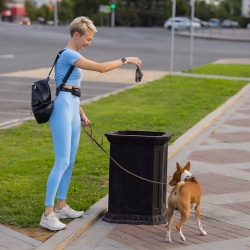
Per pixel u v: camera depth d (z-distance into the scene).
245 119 16.00
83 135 12.93
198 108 17.47
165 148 7.32
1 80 23.47
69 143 7.00
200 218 7.36
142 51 41.62
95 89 21.58
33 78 24.38
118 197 7.28
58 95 6.96
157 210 7.30
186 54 41.31
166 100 19.14
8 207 7.75
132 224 7.25
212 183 9.38
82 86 22.30
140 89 21.73
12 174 9.44
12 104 17.41
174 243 6.67
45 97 6.88
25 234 6.77
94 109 16.72
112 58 34.91
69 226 7.00
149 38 57.28
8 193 8.35
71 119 7.02
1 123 14.20
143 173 7.21
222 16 107.88
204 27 84.69
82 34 6.98
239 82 25.25
